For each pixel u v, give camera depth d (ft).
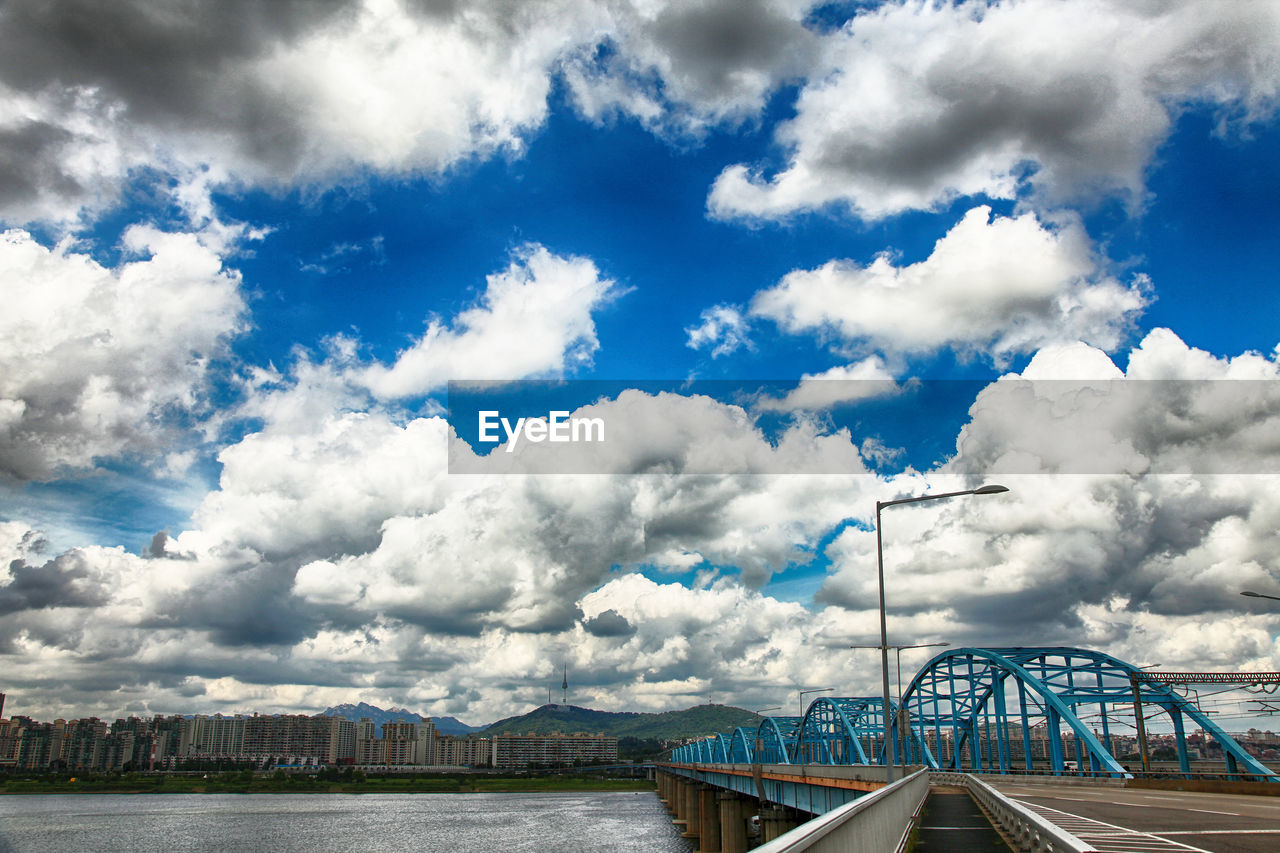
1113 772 220.43
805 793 253.24
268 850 418.31
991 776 270.05
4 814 652.89
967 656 331.36
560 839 460.14
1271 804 127.03
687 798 516.73
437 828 525.34
